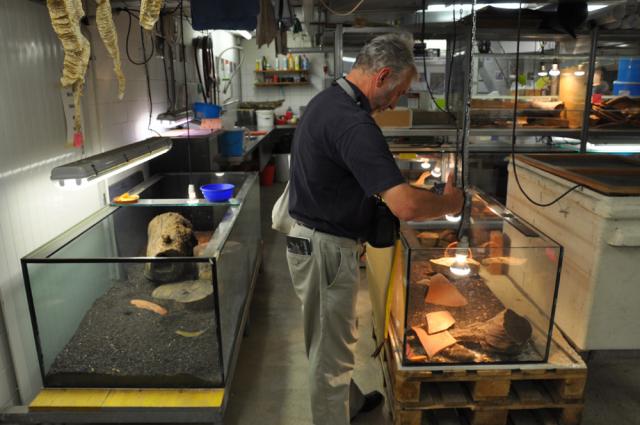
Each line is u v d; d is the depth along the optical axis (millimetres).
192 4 2385
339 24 4012
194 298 1822
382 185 1428
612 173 2258
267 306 3096
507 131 4195
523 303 1846
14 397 1934
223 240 2014
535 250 1793
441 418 1961
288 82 7316
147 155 2484
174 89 3969
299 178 1684
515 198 2773
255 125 6742
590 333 2023
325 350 1742
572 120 4336
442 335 1864
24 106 1963
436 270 1806
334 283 1680
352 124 1473
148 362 1889
